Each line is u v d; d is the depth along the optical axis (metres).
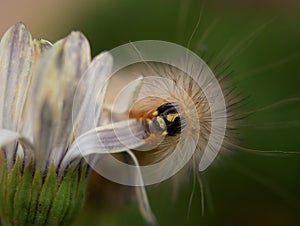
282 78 0.20
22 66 0.12
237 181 0.19
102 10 0.23
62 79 0.12
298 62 0.20
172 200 0.16
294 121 0.19
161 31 0.22
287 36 0.21
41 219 0.12
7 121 0.12
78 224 0.15
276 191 0.19
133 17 0.23
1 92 0.12
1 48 0.12
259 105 0.19
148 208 0.12
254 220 0.19
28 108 0.12
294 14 0.21
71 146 0.12
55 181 0.12
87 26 0.23
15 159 0.12
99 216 0.15
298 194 0.19
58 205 0.12
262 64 0.20
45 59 0.12
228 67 0.13
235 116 0.13
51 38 0.23
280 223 0.19
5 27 0.23
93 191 0.15
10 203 0.12
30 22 0.23
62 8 0.23
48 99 0.12
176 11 0.22
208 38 0.19
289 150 0.19
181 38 0.20
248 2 0.21
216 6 0.21
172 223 0.17
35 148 0.12
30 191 0.12
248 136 0.18
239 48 0.18
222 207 0.19
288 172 0.19
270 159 0.19
